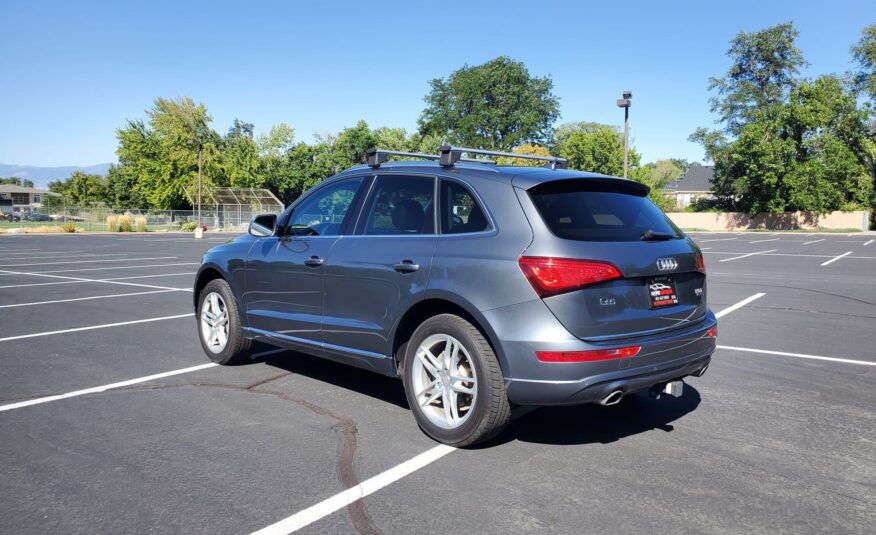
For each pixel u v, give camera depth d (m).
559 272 3.45
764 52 62.56
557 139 80.56
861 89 59.16
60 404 4.75
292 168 70.94
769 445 3.95
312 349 4.88
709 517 3.01
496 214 3.79
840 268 16.53
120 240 33.34
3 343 6.93
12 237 36.75
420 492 3.28
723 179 60.25
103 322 8.26
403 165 4.56
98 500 3.18
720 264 17.94
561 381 3.43
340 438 4.05
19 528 2.90
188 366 5.91
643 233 3.86
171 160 61.72
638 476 3.48
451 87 73.69
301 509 3.10
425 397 4.04
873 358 6.29
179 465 3.62
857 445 3.95
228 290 5.78
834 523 2.96
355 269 4.41
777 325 8.12
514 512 3.06
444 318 3.84
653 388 3.95
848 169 51.56
